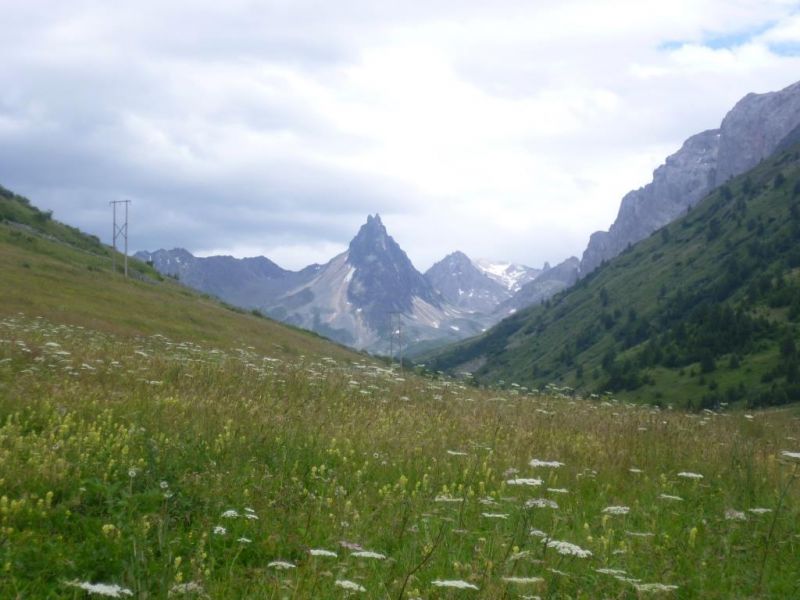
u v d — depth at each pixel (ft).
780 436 50.29
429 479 32.76
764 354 403.13
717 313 473.67
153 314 214.90
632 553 24.85
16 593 19.26
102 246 418.31
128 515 25.55
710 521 28.96
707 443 43.19
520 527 26.21
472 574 21.11
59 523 24.79
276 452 34.22
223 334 214.69
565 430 45.60
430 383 68.69
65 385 45.68
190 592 19.80
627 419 51.55
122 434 34.65
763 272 648.38
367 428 41.42
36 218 398.21
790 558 25.21
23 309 173.68
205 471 30.42
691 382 395.14
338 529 25.57
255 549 23.89
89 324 173.27
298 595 19.85
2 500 25.08
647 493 32.60
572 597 21.54
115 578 20.54
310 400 49.96
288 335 253.03
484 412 51.01
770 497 31.91
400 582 21.09
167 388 50.08
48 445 31.65
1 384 45.01
